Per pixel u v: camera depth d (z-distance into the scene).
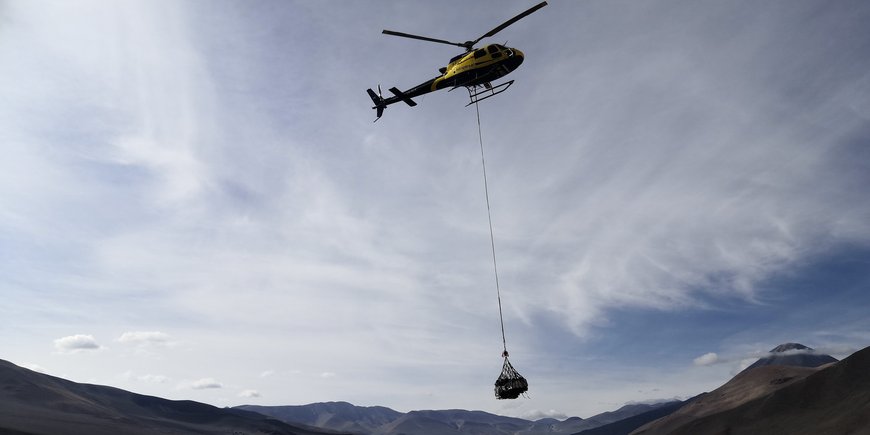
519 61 33.81
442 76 35.84
